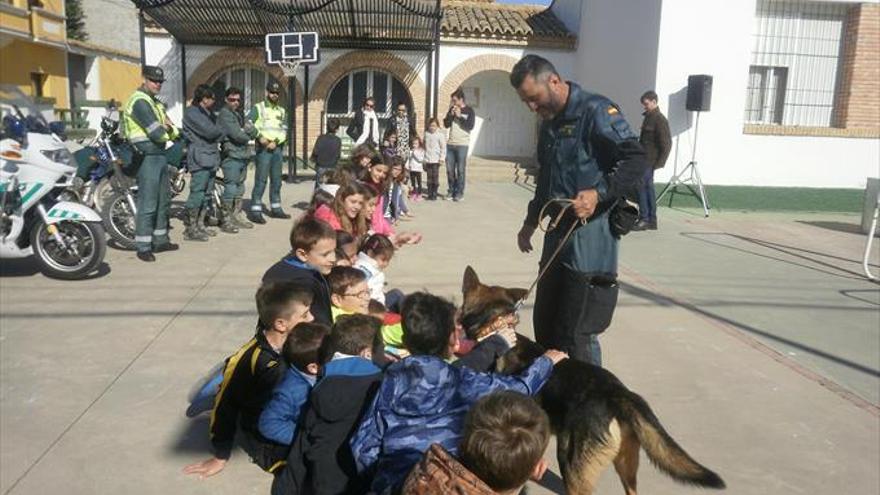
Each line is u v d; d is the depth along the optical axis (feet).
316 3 49.83
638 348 19.19
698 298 24.09
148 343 18.21
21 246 23.26
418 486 6.99
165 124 26.66
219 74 57.47
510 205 44.01
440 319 9.15
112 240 29.40
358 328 9.59
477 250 30.01
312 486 9.38
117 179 27.78
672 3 41.73
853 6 43.39
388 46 56.85
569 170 13.50
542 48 57.72
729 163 43.50
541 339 14.17
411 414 8.54
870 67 43.60
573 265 13.39
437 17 50.01
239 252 28.19
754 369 18.04
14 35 74.84
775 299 24.27
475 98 62.69
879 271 28.91
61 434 13.62
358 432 8.84
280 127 34.73
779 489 12.62
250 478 12.40
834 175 44.37
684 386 16.83
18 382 15.78
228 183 31.81
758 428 14.88
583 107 13.26
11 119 22.66
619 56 48.11
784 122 44.65
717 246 32.71
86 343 18.11
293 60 46.91
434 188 46.21
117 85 103.81
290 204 40.91
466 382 9.09
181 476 12.37
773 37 43.65
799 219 41.19
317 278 13.01
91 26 104.37
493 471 6.75
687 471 9.64
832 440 14.48
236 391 11.55
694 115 42.78
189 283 23.61
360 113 48.75
